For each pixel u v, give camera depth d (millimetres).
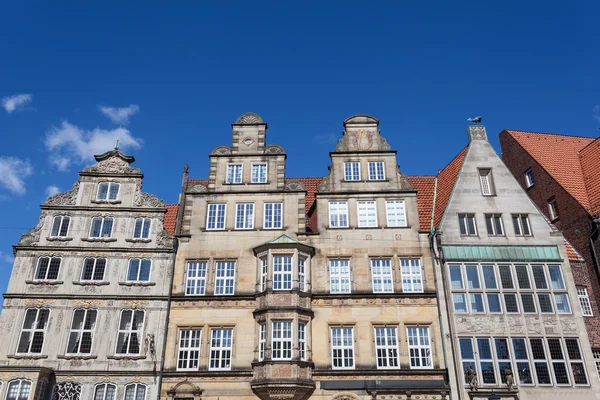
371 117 36812
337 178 34750
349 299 30938
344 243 32594
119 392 28516
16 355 28719
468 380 28422
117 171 34438
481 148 35688
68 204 33156
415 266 32094
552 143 44406
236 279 31625
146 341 29688
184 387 28844
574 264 34094
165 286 31281
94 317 30234
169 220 36594
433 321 30359
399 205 33812
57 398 28078
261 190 34250
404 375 29016
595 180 37344
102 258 31781
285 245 31578
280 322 29672
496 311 30219
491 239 32344
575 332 29734
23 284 30531
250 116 36812
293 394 27922
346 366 29469
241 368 29281
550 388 28328
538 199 40344
